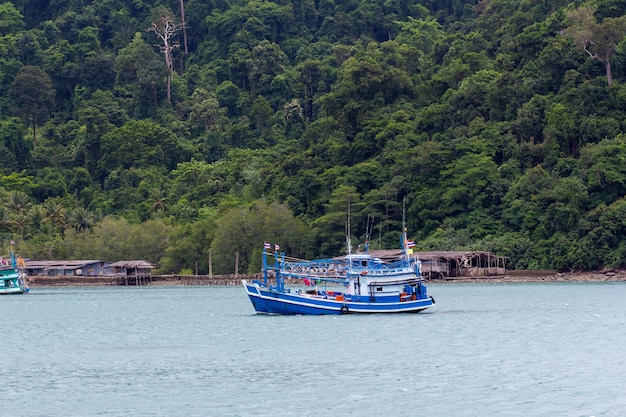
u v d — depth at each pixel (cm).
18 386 9075
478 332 12488
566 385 8675
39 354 11300
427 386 8725
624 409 7756
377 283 14762
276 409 7938
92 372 9831
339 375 9338
